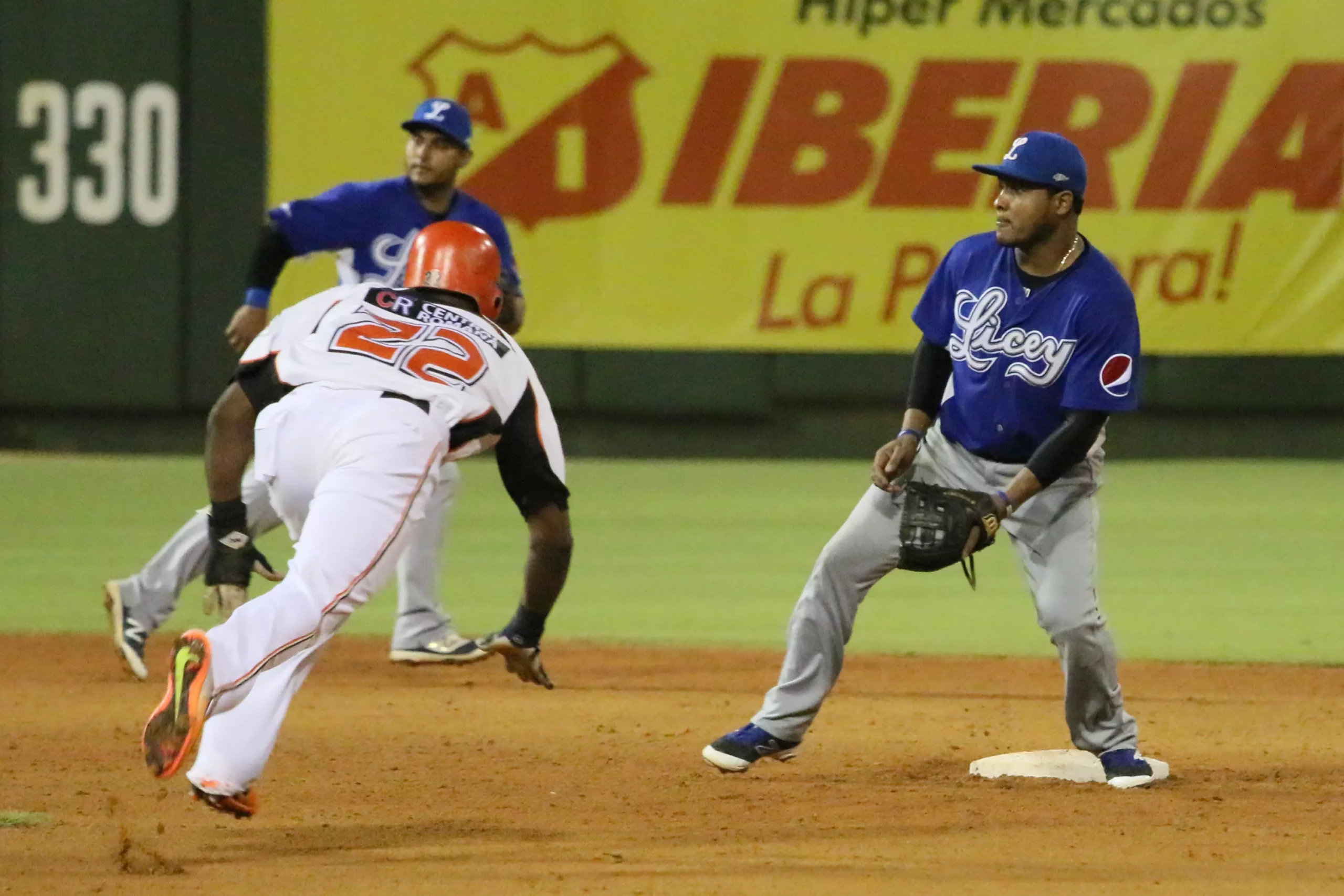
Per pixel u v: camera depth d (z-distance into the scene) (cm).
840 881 1332
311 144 5059
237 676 1338
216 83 5234
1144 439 5509
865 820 1585
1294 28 5034
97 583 3331
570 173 5112
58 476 4962
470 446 1477
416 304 1519
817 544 3928
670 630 2939
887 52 5078
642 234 5138
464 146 2381
